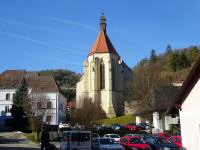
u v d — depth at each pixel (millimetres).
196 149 17984
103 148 25391
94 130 56156
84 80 92062
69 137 25094
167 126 52625
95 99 84312
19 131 57938
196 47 129750
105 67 90188
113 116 85688
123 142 29547
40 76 73688
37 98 61938
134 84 73312
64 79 167500
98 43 93375
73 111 66875
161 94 58344
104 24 98312
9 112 68875
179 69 116625
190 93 18688
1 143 39375
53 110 66750
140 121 68250
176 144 25906
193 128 18359
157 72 80688
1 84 71500
